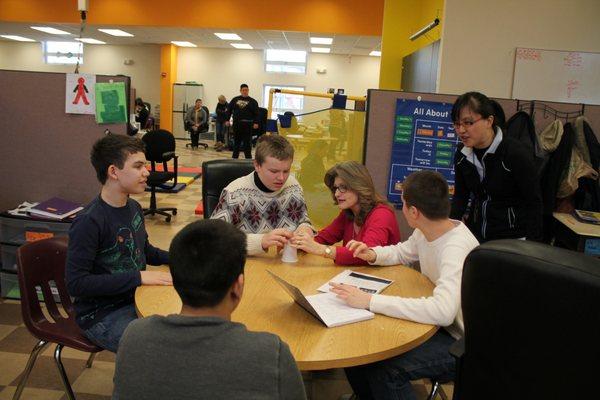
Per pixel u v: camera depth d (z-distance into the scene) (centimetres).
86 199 314
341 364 118
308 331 131
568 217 287
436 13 561
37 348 183
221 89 1556
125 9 1005
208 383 79
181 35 1231
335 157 336
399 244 193
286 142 199
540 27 393
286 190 218
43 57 1573
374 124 306
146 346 82
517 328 105
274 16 976
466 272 112
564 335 96
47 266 192
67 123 306
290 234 190
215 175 239
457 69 400
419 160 309
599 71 397
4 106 306
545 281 97
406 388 155
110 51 1548
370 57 1506
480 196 226
